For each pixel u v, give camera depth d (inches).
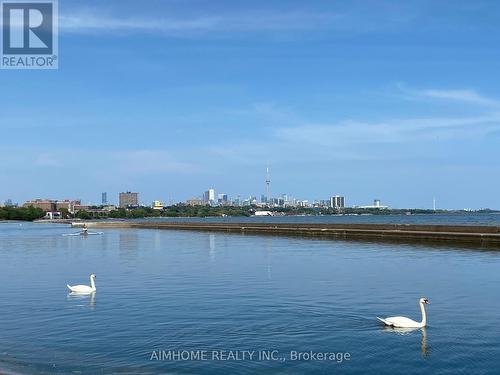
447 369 573.3
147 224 5339.6
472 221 5625.0
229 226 4010.8
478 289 1039.0
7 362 604.7
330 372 565.6
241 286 1106.7
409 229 2522.1
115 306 911.0
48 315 847.1
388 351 634.8
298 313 834.2
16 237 3565.5
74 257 1919.3
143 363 597.9
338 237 2819.9
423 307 748.0
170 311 860.0
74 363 600.1
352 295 984.9
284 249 2082.9
